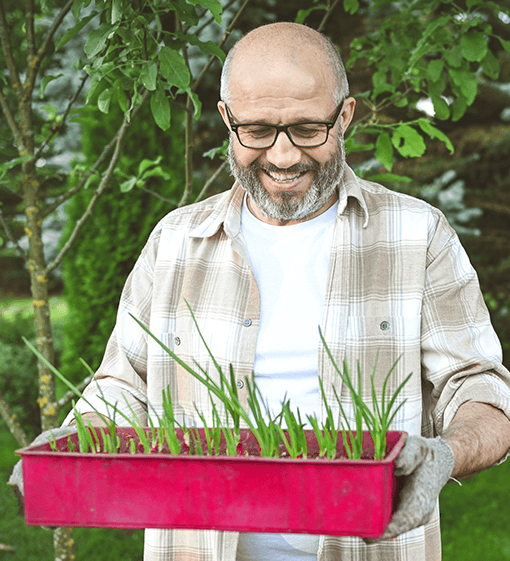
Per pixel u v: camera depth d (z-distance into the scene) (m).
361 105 5.39
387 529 0.84
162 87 1.73
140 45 1.73
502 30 5.67
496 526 4.06
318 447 0.99
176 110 4.27
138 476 0.87
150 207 4.31
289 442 1.02
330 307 1.38
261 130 1.26
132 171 4.16
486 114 6.20
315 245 1.44
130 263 4.36
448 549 3.79
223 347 1.41
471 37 2.05
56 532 2.23
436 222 1.42
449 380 1.28
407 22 2.42
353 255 1.41
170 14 2.40
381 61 2.51
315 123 1.23
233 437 1.00
